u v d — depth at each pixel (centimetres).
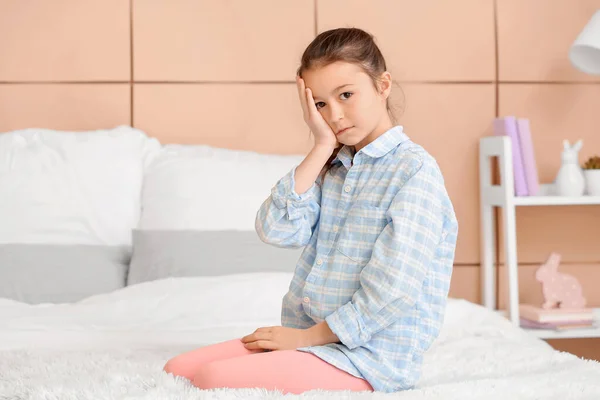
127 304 203
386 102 156
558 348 297
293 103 289
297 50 289
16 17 279
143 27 284
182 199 247
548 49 299
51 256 235
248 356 128
